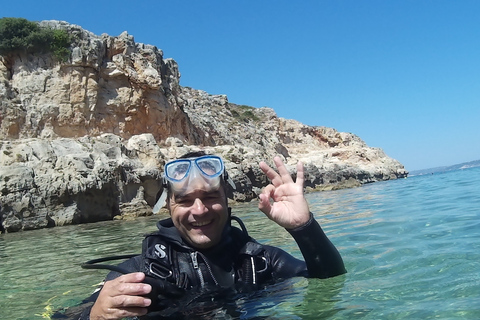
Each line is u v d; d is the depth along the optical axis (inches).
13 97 262.1
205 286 39.9
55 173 206.2
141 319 35.1
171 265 39.9
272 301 37.5
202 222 39.0
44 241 128.9
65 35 277.3
